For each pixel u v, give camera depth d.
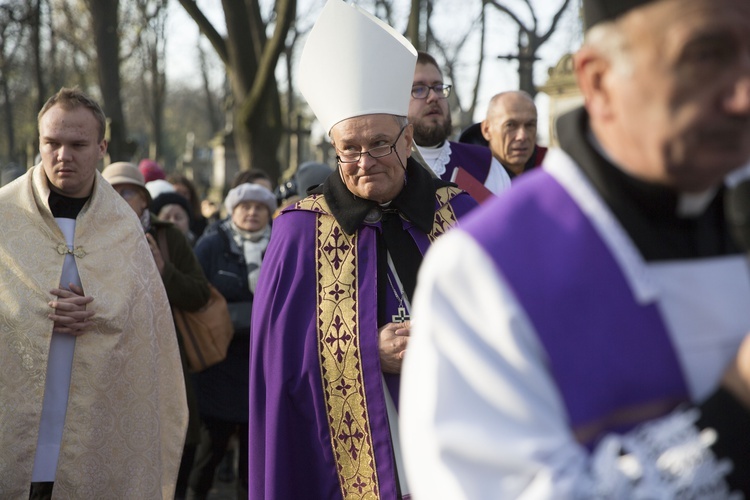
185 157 24.45
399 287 2.90
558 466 1.08
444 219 2.98
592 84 1.19
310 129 19.12
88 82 26.50
